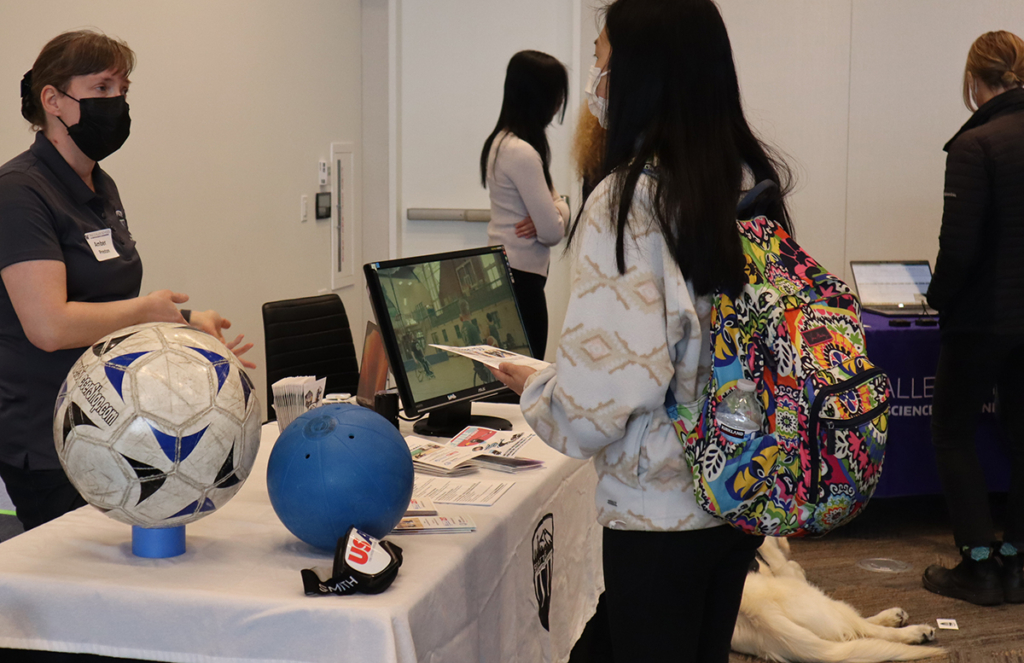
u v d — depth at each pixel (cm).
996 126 287
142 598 118
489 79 512
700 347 126
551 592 182
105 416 119
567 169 506
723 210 122
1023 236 282
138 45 308
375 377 201
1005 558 302
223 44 362
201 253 354
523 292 351
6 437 194
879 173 479
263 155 400
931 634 264
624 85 128
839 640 254
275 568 128
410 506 153
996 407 346
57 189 192
